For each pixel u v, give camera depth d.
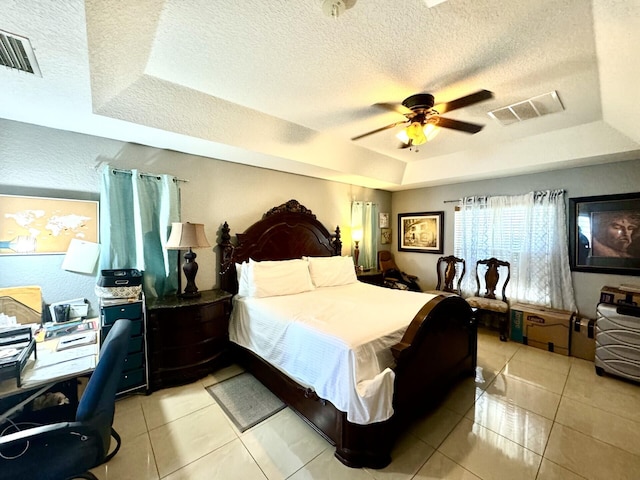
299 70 1.86
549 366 2.94
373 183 4.66
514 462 1.69
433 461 1.69
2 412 1.67
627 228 3.08
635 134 2.40
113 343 1.36
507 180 4.00
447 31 1.48
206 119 2.38
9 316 1.97
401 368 1.76
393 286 4.62
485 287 4.18
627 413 2.15
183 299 2.68
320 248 4.13
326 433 1.83
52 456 1.18
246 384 2.55
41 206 2.23
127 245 2.57
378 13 1.35
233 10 1.32
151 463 1.67
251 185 3.48
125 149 2.60
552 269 3.56
